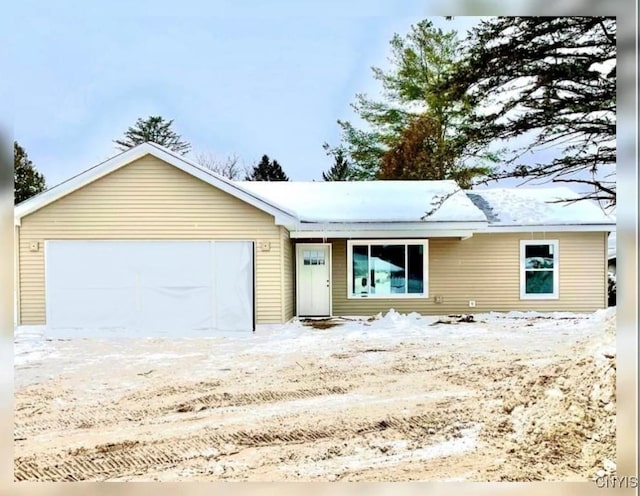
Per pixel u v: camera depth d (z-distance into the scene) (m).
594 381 3.38
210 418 3.72
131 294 7.82
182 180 8.34
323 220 9.25
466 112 5.84
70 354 6.02
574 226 10.08
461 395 4.05
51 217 8.17
